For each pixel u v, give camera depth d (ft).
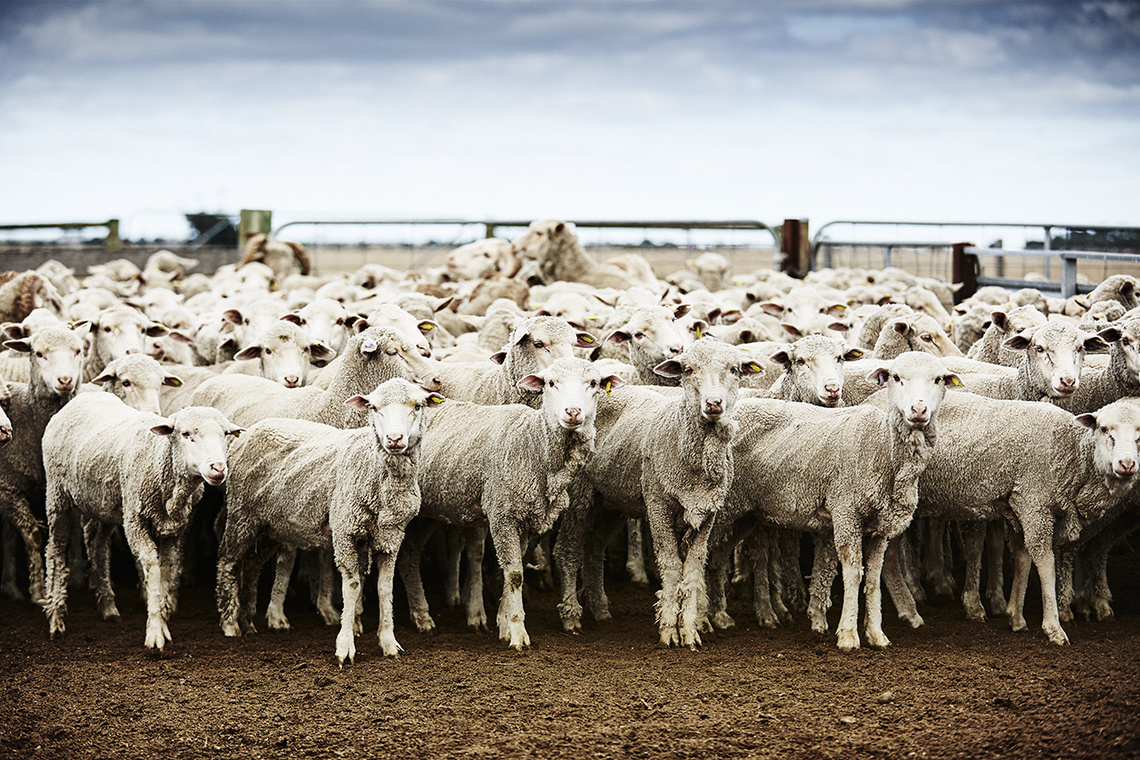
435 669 28.19
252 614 32.30
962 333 46.85
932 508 32.45
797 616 34.12
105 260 101.96
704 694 26.22
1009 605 32.01
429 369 34.47
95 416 32.76
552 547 39.93
